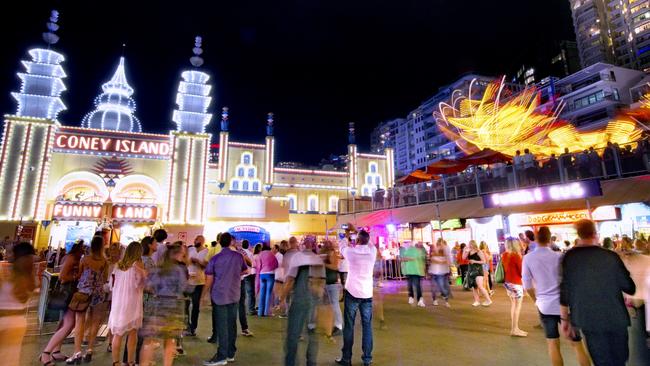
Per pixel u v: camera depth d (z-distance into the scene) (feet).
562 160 49.60
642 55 226.17
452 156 261.65
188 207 109.81
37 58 109.40
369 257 20.03
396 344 23.15
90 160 106.22
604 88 165.17
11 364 9.95
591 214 44.68
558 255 16.69
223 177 134.21
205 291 23.18
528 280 17.43
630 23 234.17
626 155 44.01
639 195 39.83
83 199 104.17
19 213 96.07
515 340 23.86
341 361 19.49
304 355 18.16
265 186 139.54
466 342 23.48
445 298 36.96
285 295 17.99
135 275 19.07
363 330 19.39
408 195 73.67
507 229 59.72
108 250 27.25
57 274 30.96
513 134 193.47
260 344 23.45
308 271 18.01
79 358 20.31
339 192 154.51
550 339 16.01
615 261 12.89
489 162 61.98
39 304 30.71
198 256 27.40
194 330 26.12
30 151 100.27
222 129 138.10
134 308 18.83
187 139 113.91
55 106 108.68
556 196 47.16
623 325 12.30
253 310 34.09
